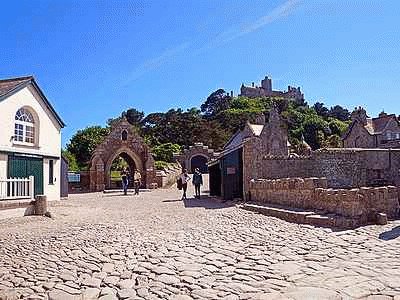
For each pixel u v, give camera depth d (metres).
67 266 8.40
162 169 47.00
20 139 22.61
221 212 17.30
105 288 6.88
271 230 11.98
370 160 24.38
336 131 91.31
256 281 6.95
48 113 24.75
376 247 9.09
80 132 65.75
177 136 84.69
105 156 43.84
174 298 6.25
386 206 12.90
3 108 20.94
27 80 22.55
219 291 6.49
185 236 11.45
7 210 16.08
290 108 108.38
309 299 5.91
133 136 44.59
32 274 7.82
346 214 12.50
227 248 9.66
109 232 12.55
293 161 23.05
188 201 24.72
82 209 20.78
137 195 32.22
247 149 21.25
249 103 112.25
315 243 9.81
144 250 9.73
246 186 21.14
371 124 51.41
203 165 67.12
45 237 11.81
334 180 23.58
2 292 6.69
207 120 96.12
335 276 7.00
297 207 15.66
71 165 56.03
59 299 6.36
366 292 6.11
